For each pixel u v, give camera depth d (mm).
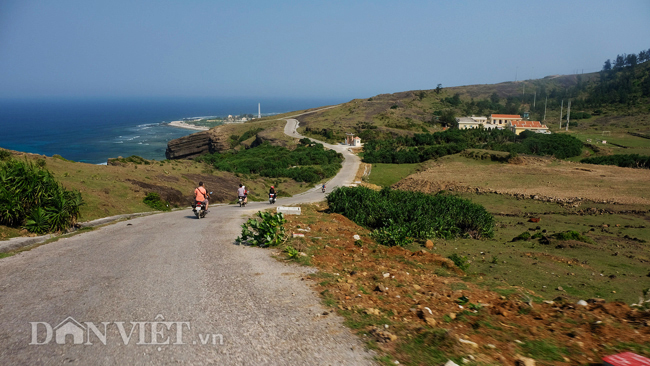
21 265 6520
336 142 104062
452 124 120312
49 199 10422
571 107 158250
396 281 6402
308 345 3643
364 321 4281
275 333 3906
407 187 43594
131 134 192375
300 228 11320
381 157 77812
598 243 16062
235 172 46375
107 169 23453
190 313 4406
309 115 147875
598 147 79625
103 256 7332
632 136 99625
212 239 9430
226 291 5215
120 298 4867
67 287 5281
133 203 18453
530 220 23000
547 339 3893
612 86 175500
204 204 15383
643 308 5004
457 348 3562
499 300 5477
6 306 4500
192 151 119500
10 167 10609
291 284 5645
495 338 3924
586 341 3844
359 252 8828
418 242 14727
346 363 3307
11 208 9320
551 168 45062
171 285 5445
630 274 10719
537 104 165375
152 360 3316
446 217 17812
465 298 5426
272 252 7852
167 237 9734
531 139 81625
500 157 54500
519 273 10133
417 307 4855
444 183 40219
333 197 20094
